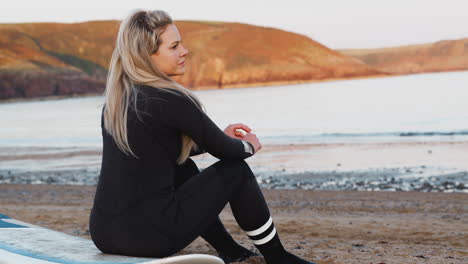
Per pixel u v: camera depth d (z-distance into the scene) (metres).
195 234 2.05
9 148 24.95
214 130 2.07
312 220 6.43
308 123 32.34
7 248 2.08
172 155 2.05
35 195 10.13
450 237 4.95
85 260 1.85
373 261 3.39
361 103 47.72
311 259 3.47
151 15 2.11
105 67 140.75
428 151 17.25
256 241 2.24
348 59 157.12
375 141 21.56
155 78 2.03
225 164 2.16
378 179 12.38
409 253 3.79
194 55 152.00
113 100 2.03
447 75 112.62
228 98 75.50
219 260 1.80
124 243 1.96
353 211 7.68
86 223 5.65
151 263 1.71
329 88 93.31
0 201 9.10
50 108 74.12
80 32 152.00
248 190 2.18
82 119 47.44
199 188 2.09
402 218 6.69
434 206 8.07
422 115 32.81
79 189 11.23
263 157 17.73
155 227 1.96
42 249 2.07
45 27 148.88
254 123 33.97
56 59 137.62
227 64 150.88
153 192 1.99
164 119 1.98
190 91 2.09
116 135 1.98
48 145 25.83
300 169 14.60
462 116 30.77
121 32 2.09
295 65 153.75
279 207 8.26
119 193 1.99
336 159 16.45
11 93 119.38
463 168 13.36
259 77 148.12
